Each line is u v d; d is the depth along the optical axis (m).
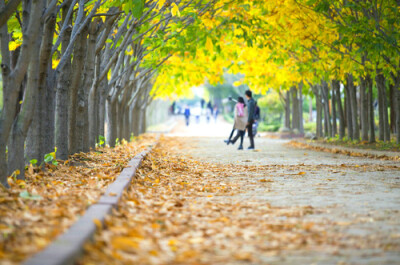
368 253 5.98
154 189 11.36
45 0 10.88
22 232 6.00
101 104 23.45
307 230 7.11
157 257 5.67
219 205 9.27
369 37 18.36
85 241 5.61
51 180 10.88
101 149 20.55
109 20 17.03
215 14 22.17
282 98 50.00
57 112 14.23
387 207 8.95
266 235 6.85
